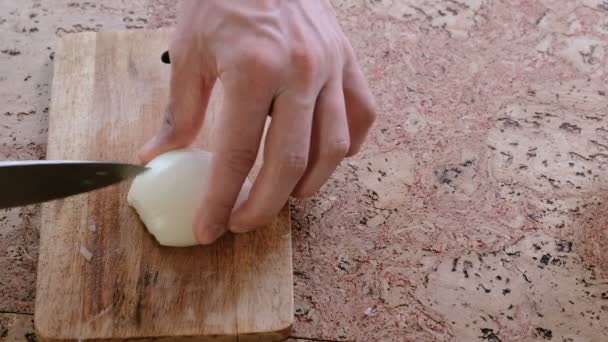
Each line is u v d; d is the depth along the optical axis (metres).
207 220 0.55
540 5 0.72
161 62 0.65
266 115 0.53
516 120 0.66
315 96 0.53
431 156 0.64
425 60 0.69
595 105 0.67
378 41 0.70
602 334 0.58
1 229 0.61
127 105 0.63
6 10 0.69
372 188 0.63
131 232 0.58
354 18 0.71
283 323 0.56
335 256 0.60
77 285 0.56
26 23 0.69
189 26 0.55
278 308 0.56
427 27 0.71
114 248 0.58
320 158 0.55
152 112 0.63
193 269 0.57
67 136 0.62
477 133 0.65
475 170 0.64
